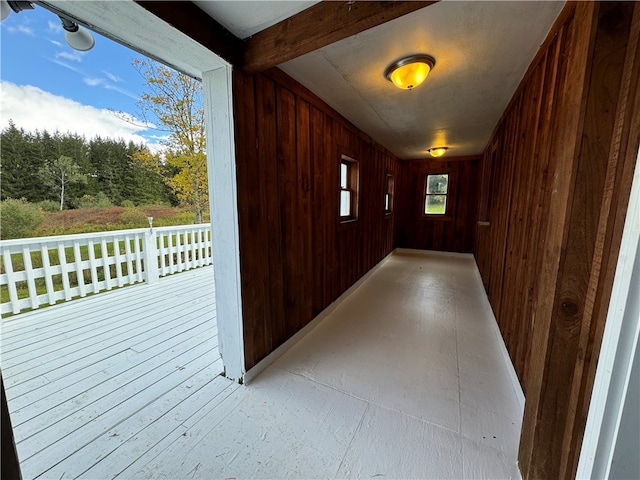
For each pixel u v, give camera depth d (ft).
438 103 8.59
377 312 9.76
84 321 8.96
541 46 5.22
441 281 13.52
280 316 6.97
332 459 4.07
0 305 8.92
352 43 5.25
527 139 6.11
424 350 7.17
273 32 4.67
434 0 3.41
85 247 14.24
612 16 2.51
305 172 7.72
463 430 4.56
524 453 3.70
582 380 2.84
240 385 5.77
